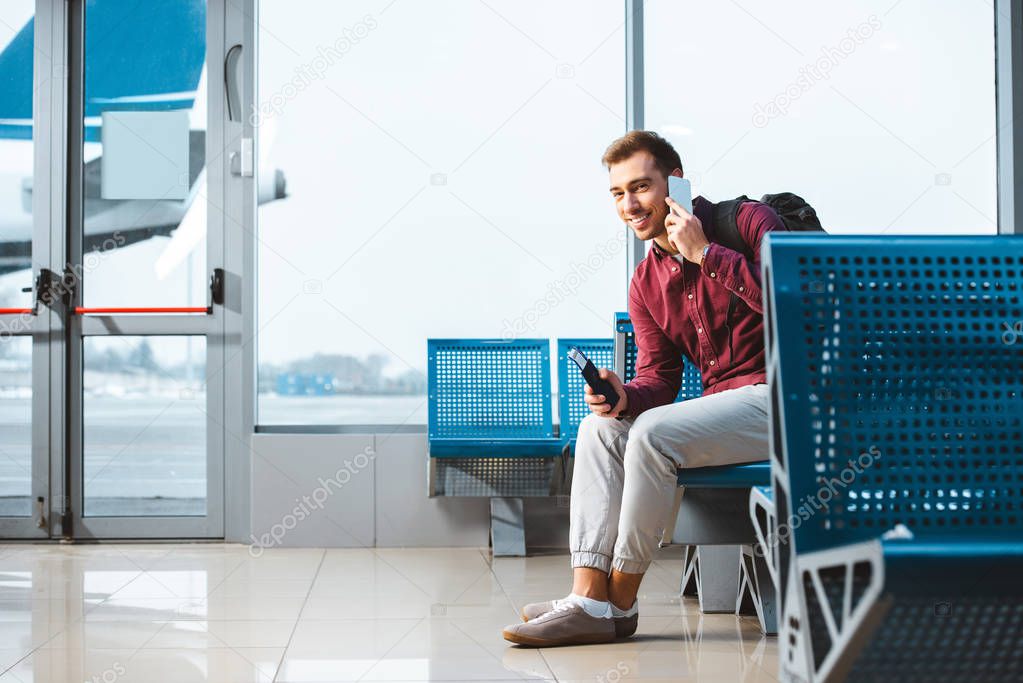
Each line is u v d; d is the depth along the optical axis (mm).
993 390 1004
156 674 1814
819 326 1000
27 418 3623
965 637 904
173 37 3676
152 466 3623
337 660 1915
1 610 2420
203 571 2996
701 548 2441
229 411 3598
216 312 3615
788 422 976
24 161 3676
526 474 3410
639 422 1945
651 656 1941
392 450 3506
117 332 3623
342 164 3643
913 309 1013
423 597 2590
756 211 2010
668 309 2107
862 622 831
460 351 3506
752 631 2184
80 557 3277
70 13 3676
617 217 3693
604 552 2064
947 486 979
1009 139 3650
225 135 3641
